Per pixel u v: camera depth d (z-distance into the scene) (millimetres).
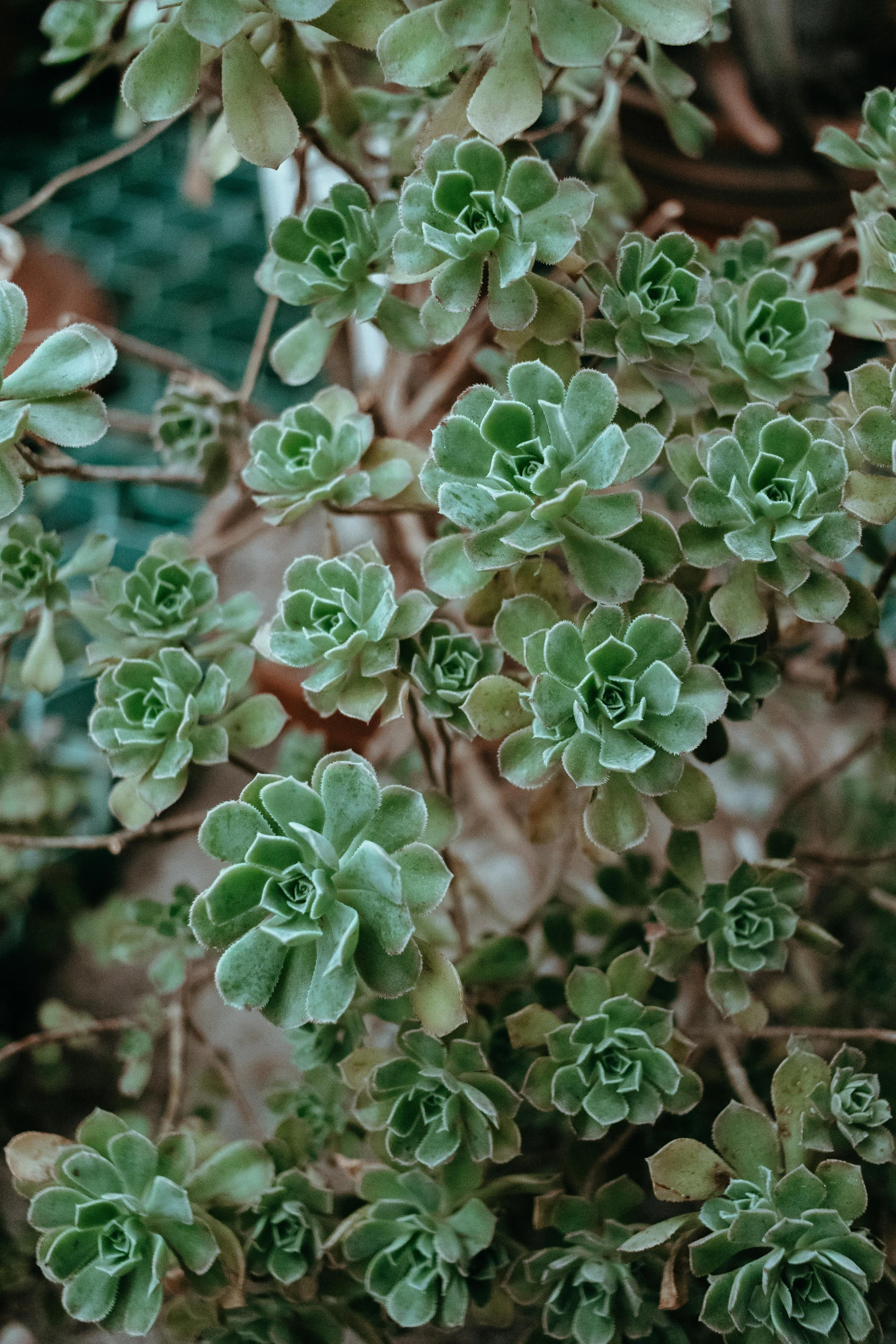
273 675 896
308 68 664
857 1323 625
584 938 933
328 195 677
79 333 625
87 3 760
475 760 930
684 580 685
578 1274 661
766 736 994
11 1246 812
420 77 631
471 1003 743
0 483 629
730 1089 767
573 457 622
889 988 807
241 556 1192
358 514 697
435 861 606
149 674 684
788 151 961
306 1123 743
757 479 642
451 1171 668
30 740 914
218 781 1138
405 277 642
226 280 1357
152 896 1059
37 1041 768
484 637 809
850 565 838
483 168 629
